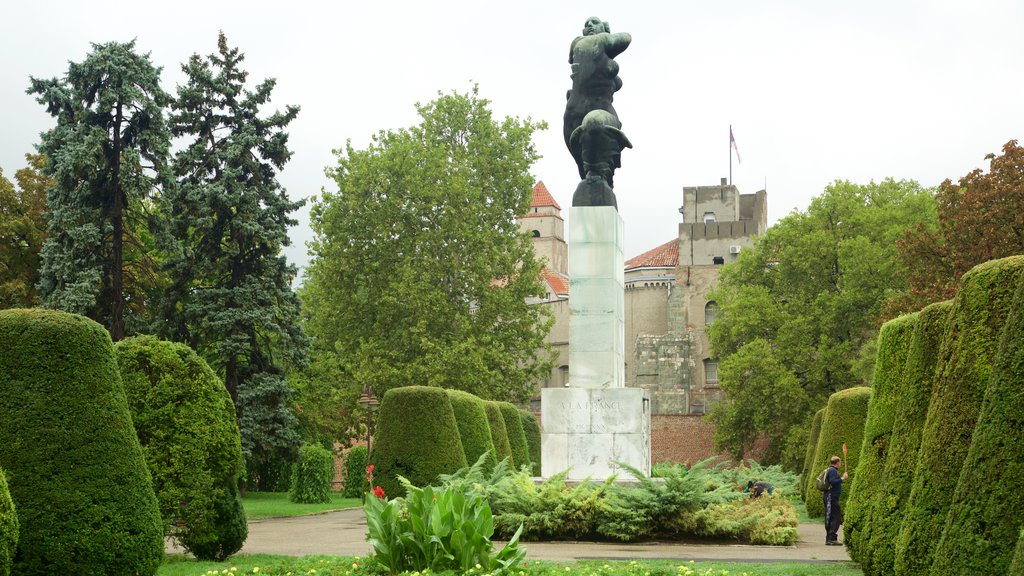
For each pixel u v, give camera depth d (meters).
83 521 14.66
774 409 60.72
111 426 15.26
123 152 36.09
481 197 56.66
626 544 21.64
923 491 12.68
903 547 12.80
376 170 54.19
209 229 39.62
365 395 58.62
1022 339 10.46
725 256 96.94
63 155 35.44
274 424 39.97
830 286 64.25
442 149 55.12
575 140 27.00
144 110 36.91
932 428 12.82
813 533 26.78
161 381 18.22
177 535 18.25
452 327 54.12
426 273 53.53
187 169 40.12
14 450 14.62
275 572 16.34
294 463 42.16
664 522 22.06
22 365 14.92
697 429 76.44
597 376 25.52
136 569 15.09
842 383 61.56
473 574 14.94
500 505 22.78
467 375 51.44
